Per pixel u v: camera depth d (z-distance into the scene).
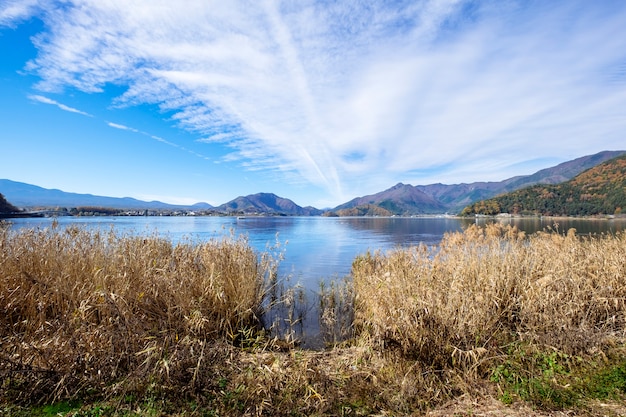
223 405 2.92
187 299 4.89
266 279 7.67
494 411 2.86
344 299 7.71
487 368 3.53
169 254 7.05
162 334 3.97
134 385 3.03
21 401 2.83
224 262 6.53
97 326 3.89
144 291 4.81
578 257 6.38
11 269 4.69
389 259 8.01
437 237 27.22
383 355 4.02
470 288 4.82
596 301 4.78
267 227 47.31
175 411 2.82
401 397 3.14
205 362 3.51
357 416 2.90
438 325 3.87
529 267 5.70
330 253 17.70
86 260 5.35
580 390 3.05
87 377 3.15
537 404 2.88
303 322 6.48
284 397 3.10
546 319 4.17
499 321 4.49
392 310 4.12
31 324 4.00
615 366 3.42
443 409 2.97
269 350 4.89
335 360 4.23
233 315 5.54
